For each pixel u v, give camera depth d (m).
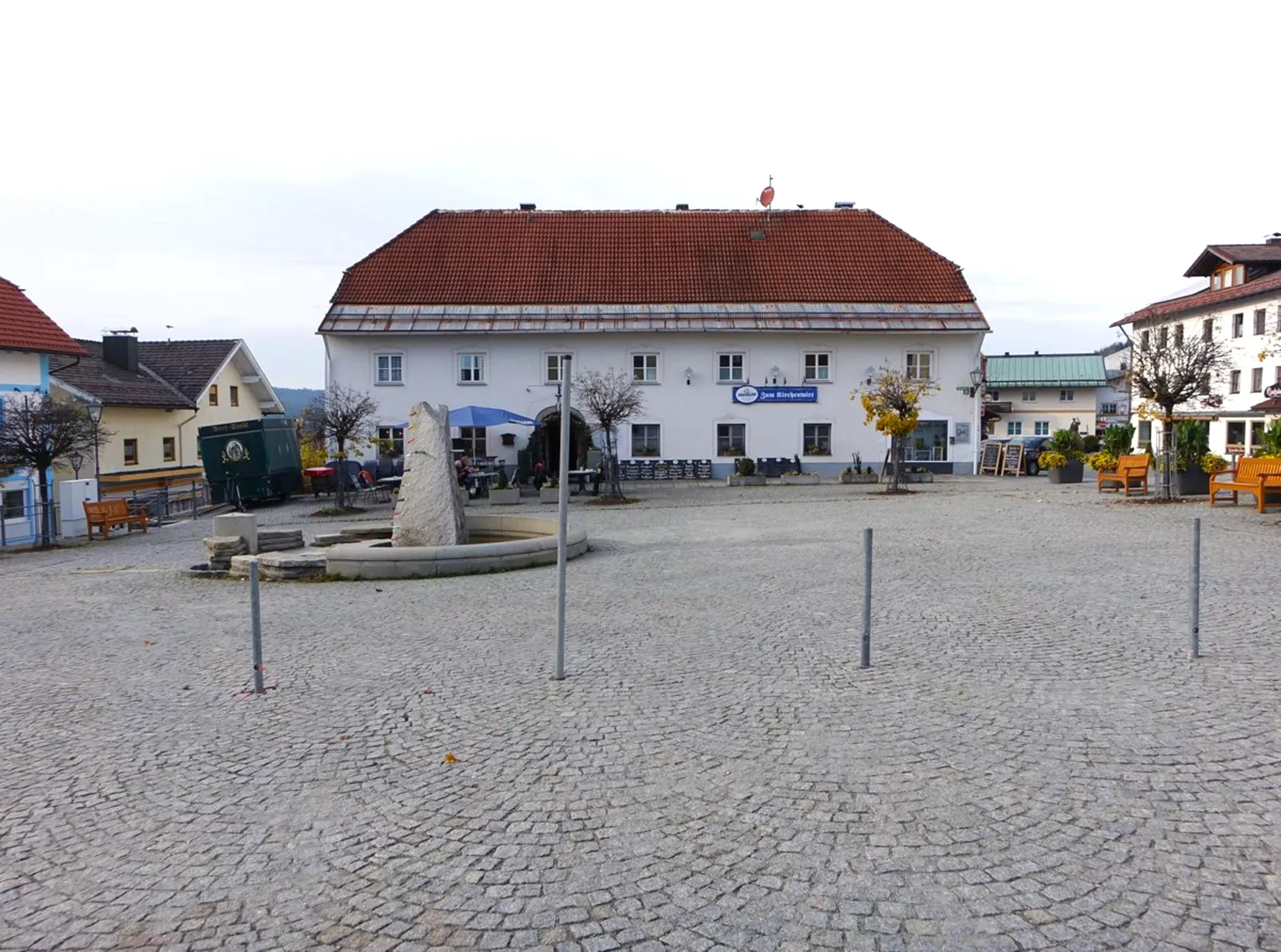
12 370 24.42
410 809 4.75
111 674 8.01
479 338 36.16
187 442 39.94
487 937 3.52
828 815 4.47
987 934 3.41
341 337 35.88
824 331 36.03
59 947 3.56
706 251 40.16
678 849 4.18
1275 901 3.56
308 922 3.68
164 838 4.52
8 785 5.32
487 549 13.52
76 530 24.81
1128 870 3.83
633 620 9.53
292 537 16.16
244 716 6.55
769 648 8.02
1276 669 6.76
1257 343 45.81
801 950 3.36
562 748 5.59
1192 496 20.91
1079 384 74.69
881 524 18.16
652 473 36.34
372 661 8.12
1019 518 18.08
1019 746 5.30
